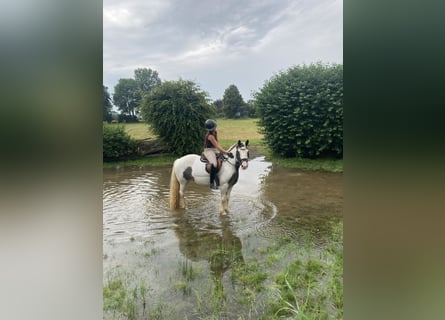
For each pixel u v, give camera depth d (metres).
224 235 4.04
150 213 5.01
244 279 2.88
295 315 2.30
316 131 9.98
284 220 4.59
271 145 11.32
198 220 4.64
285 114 10.65
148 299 2.57
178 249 3.61
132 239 3.91
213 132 4.95
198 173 5.02
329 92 9.93
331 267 2.98
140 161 11.27
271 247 3.61
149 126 12.75
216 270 3.09
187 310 2.42
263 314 2.34
